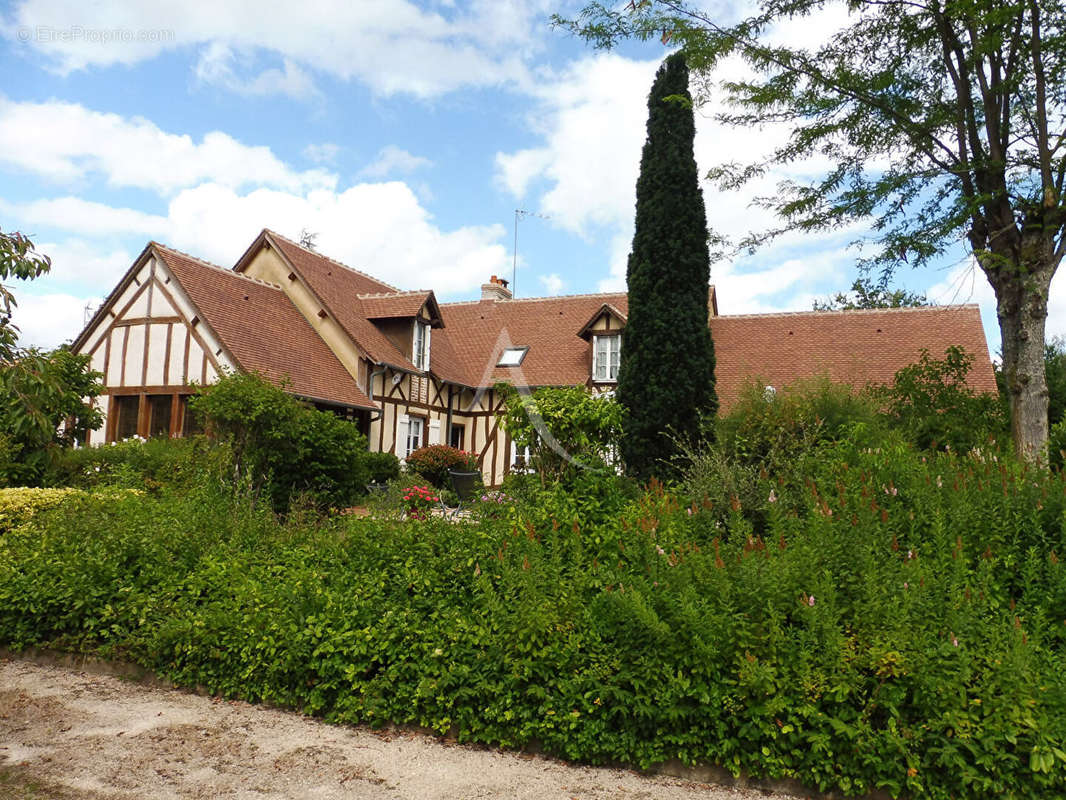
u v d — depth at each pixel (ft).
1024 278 31.53
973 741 11.32
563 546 17.39
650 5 32.68
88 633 18.21
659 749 13.03
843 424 31.50
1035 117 33.88
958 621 12.57
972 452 24.85
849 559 14.66
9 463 34.58
